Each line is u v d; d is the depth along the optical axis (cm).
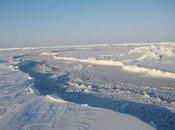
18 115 2019
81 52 9331
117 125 1767
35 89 3030
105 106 2767
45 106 2256
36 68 5897
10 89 3016
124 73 4978
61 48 12606
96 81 4284
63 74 5028
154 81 4138
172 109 2667
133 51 8069
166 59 5906
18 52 11169
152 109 2658
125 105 2792
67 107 2216
